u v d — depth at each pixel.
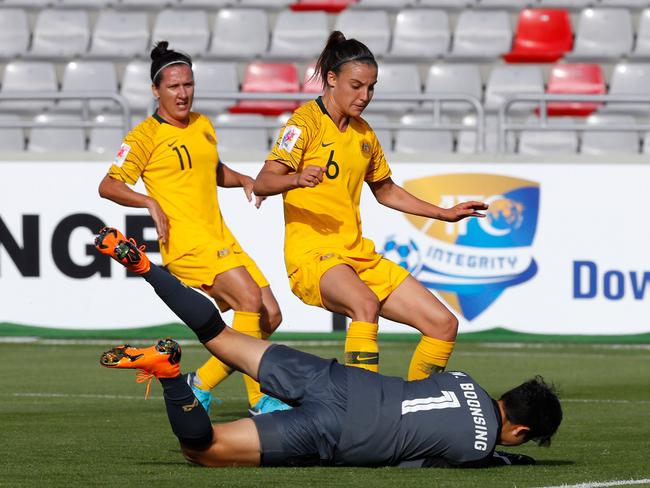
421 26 59.50
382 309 21.09
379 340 41.25
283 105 55.16
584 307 40.44
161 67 23.62
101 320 41.16
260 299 23.17
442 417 16.61
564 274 40.41
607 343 40.31
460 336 40.53
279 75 56.25
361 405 16.53
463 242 40.47
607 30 58.84
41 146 53.59
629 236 40.28
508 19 59.66
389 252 40.53
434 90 55.19
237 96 42.47
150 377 16.08
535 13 59.66
